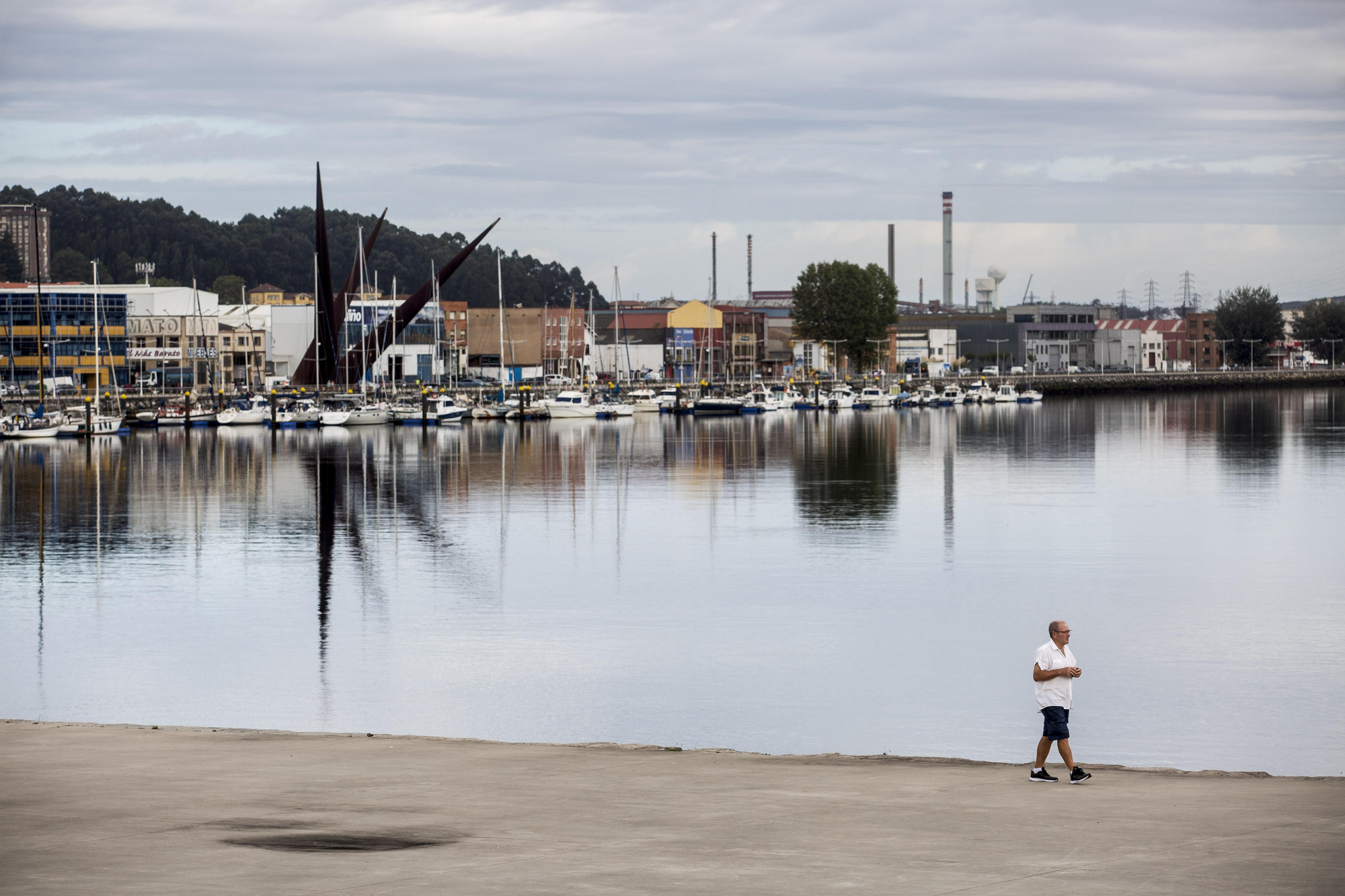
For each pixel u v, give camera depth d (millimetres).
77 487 95312
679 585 55812
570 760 23109
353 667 41656
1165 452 125125
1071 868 15672
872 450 128125
